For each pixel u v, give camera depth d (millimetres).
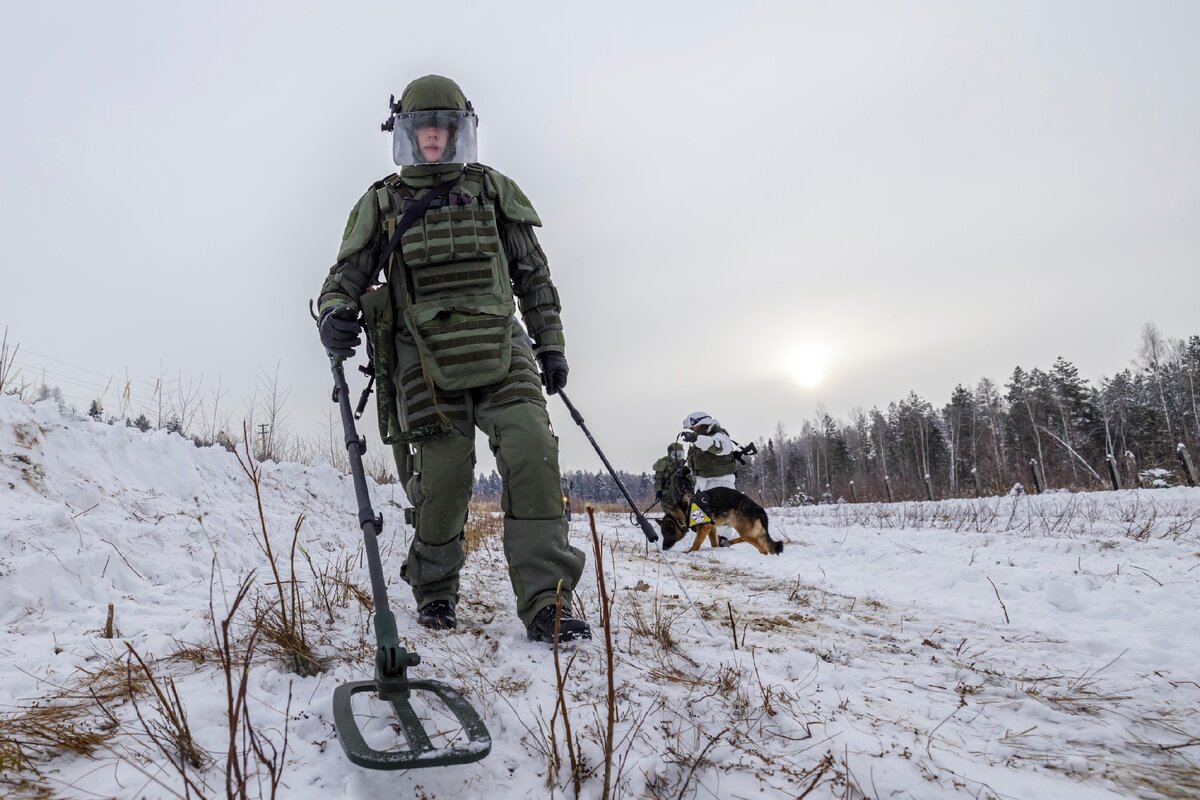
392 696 1733
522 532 2598
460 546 2826
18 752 1472
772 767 1686
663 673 2262
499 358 2621
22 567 2768
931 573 5070
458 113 2762
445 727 1792
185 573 3512
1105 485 21672
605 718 1871
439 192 2699
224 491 5059
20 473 3605
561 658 2348
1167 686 2332
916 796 1571
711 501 7629
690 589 4340
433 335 2588
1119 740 1905
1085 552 5961
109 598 2928
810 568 5840
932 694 2281
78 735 1554
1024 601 4059
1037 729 1976
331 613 2650
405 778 1532
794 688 2207
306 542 4961
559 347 3000
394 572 3848
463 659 2338
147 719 1683
